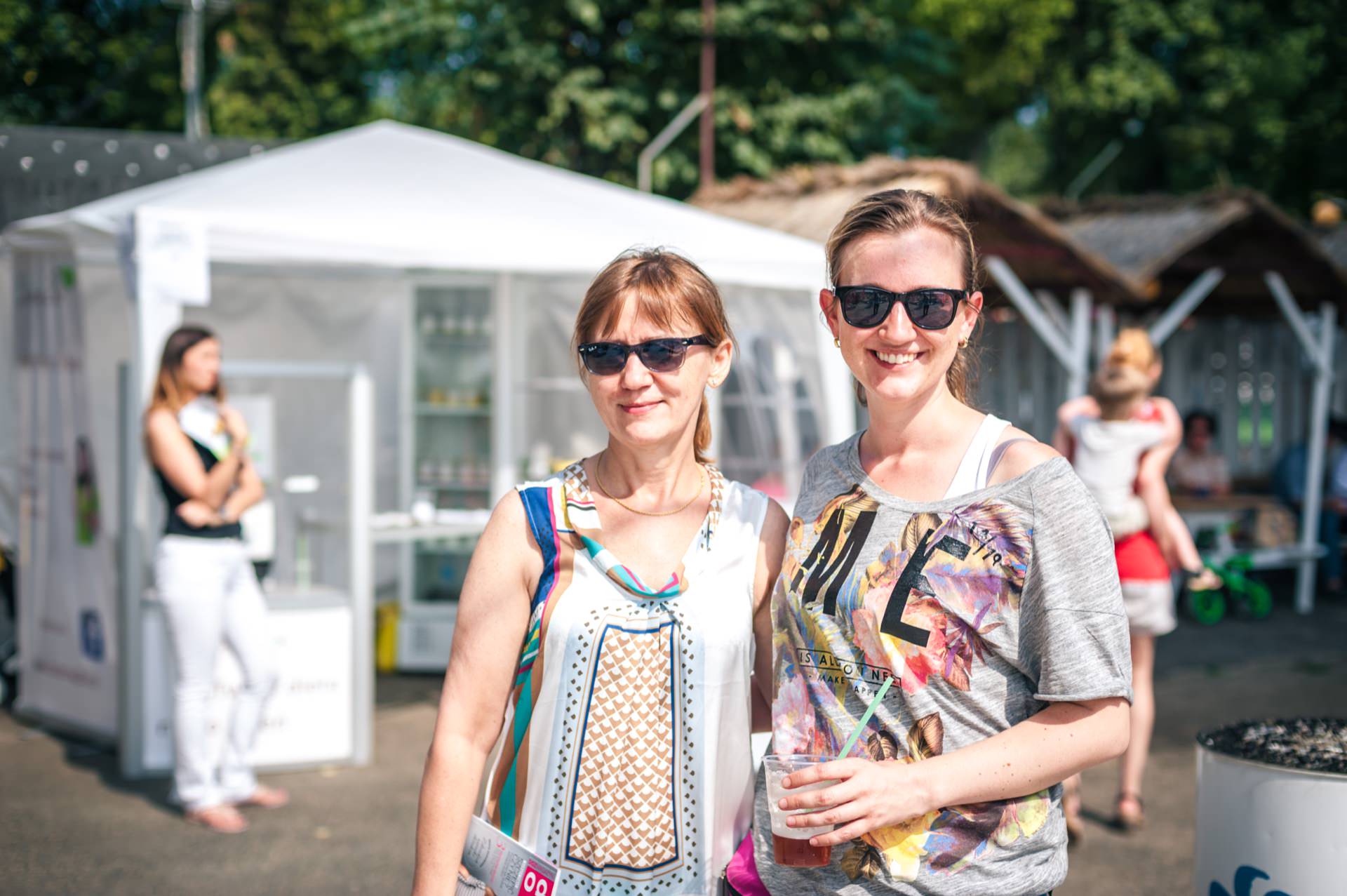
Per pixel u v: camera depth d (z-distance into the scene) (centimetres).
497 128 1636
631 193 736
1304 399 1209
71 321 600
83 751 582
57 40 1928
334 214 568
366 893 411
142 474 530
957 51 2198
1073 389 889
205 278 519
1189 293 943
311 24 2267
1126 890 412
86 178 985
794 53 1617
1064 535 173
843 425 723
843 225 190
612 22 1602
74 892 408
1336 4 1806
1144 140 2141
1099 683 169
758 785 196
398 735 618
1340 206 1703
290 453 601
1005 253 846
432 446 771
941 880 176
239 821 473
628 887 189
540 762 191
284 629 550
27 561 653
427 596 782
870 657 181
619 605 192
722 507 204
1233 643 857
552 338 765
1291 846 233
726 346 204
